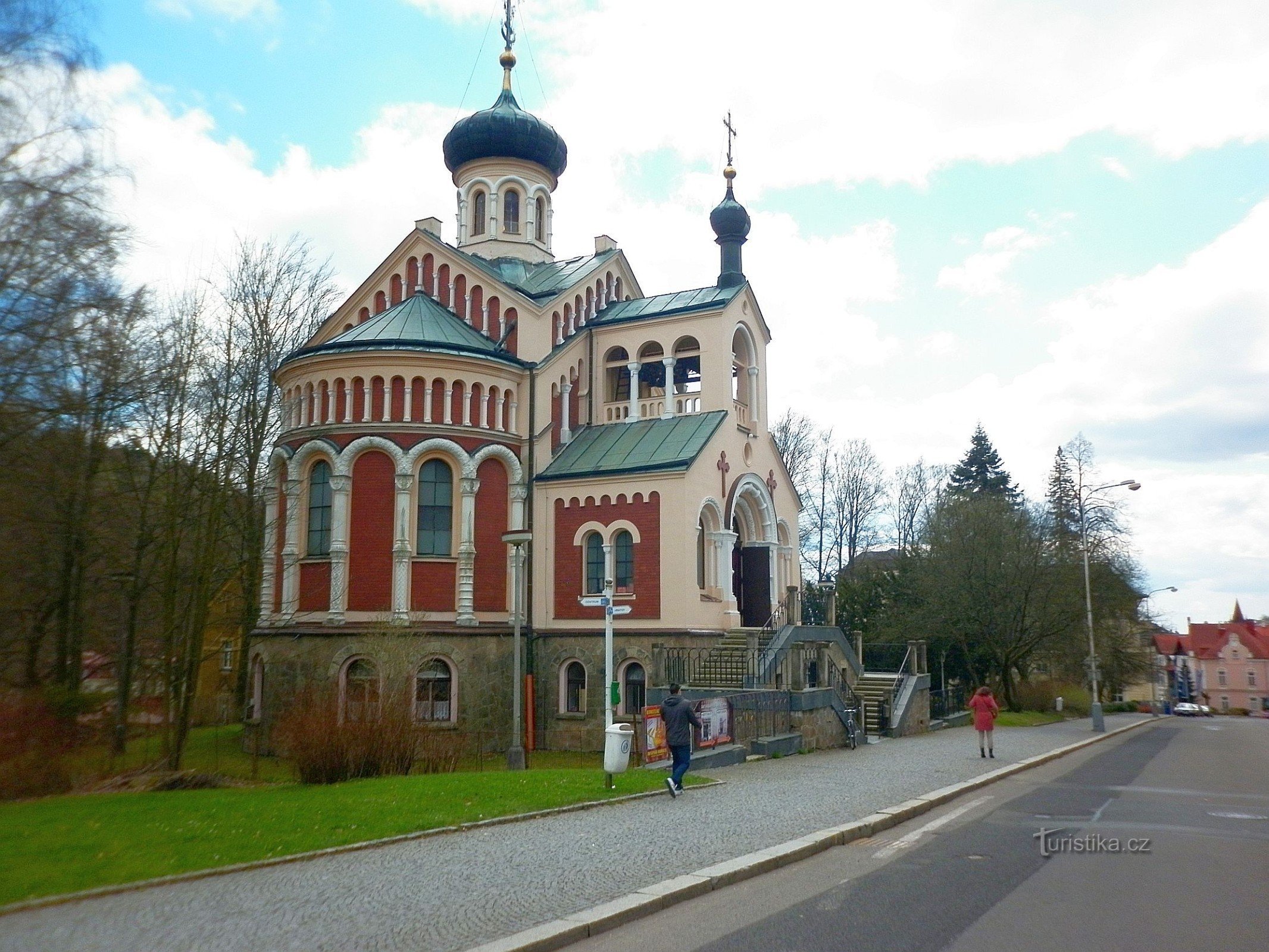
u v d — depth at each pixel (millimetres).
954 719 40344
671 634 29984
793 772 20938
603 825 14133
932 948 8680
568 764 26484
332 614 29172
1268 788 21297
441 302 36531
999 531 51969
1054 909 10016
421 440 30344
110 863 10852
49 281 20000
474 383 31531
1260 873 11867
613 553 31391
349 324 38625
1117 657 65500
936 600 51844
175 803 15352
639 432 34312
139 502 27062
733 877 11227
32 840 11984
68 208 19953
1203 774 24406
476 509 31219
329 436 30344
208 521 26844
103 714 26359
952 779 20547
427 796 15719
